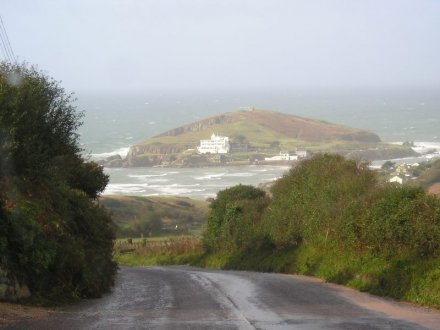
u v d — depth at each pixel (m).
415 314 15.88
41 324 13.25
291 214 35.56
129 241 69.75
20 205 17.50
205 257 49.94
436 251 20.39
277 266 34.66
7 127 18.66
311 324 14.20
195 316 15.44
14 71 20.78
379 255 23.09
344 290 21.48
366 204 26.44
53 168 22.39
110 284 23.75
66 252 18.53
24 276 16.08
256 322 14.48
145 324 14.05
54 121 22.66
